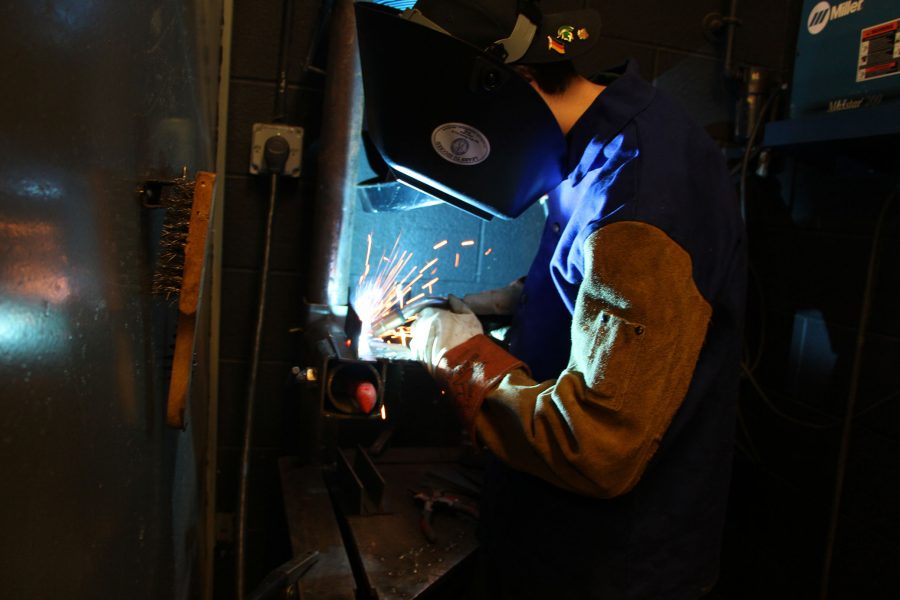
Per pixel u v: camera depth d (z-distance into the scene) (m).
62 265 0.41
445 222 1.82
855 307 1.62
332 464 1.65
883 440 1.53
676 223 0.87
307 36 1.65
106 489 0.51
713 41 1.87
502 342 1.40
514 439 0.94
